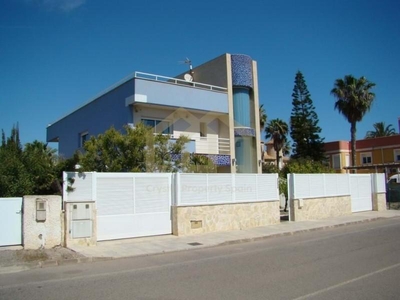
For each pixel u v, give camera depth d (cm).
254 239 1385
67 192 1192
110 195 1292
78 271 887
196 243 1271
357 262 902
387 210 2464
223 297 628
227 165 2417
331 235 1448
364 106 3866
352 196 2289
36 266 943
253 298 618
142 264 961
